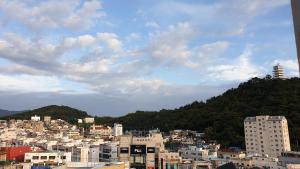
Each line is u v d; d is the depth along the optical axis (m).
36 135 191.38
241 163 99.44
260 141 136.38
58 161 96.94
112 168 59.03
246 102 182.62
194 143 148.12
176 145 147.50
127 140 102.69
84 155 112.44
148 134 108.12
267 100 169.12
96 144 137.62
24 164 85.00
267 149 133.38
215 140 156.12
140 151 101.12
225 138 152.88
